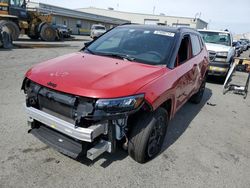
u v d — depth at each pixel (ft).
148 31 13.35
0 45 39.88
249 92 26.61
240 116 18.19
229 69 28.43
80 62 10.42
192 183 9.48
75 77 8.74
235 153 12.26
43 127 10.08
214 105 20.26
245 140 13.96
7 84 19.62
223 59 27.78
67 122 8.46
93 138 8.07
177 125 15.05
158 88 9.39
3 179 8.64
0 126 12.32
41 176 8.97
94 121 8.29
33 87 9.44
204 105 20.06
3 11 50.44
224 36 32.83
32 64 28.68
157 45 12.21
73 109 8.29
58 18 127.03
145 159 10.26
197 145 12.64
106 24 172.45
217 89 26.73
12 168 9.25
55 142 9.24
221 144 13.10
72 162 9.94
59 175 9.12
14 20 52.75
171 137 13.24
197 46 16.76
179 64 12.29
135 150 9.71
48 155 10.27
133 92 8.38
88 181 8.95
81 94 8.02
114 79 8.73
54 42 62.28
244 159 11.76
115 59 11.17
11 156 9.97
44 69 9.74
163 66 10.96
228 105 20.83
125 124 9.06
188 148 12.19
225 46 29.55
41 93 8.95
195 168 10.51
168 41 12.44
